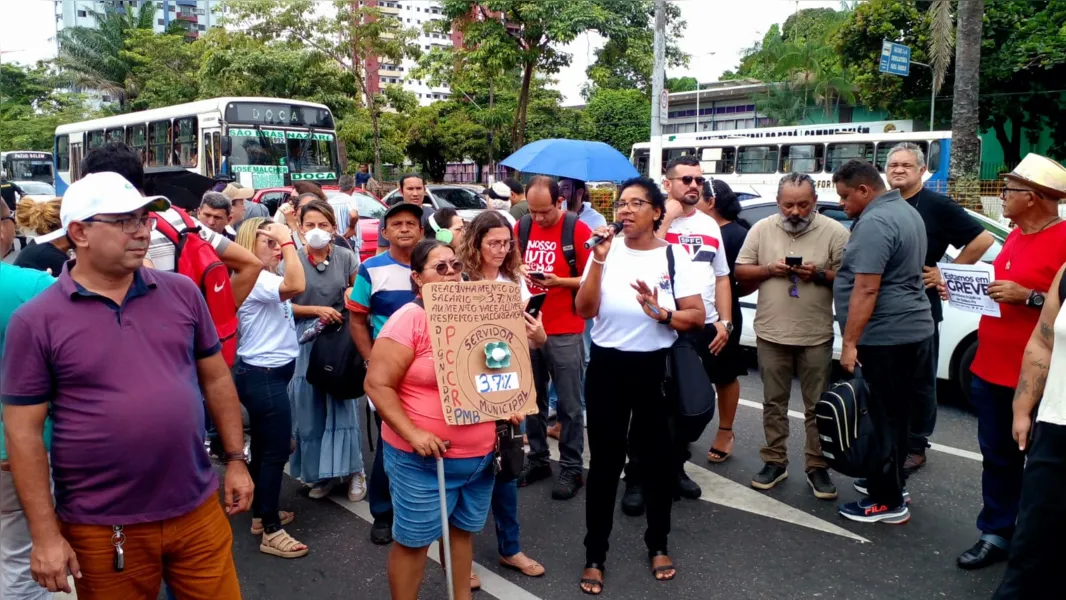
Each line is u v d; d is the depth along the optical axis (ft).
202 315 8.55
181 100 117.08
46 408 7.57
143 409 7.66
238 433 8.97
